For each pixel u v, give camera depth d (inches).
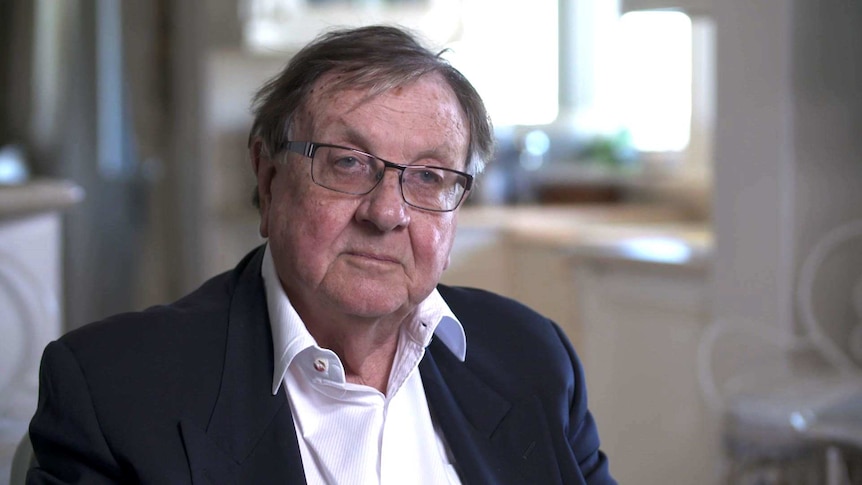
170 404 40.5
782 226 90.7
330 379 43.1
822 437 72.4
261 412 42.0
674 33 156.7
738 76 93.5
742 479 79.3
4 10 156.2
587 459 50.4
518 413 47.9
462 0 146.1
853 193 95.4
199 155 148.7
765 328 92.7
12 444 65.7
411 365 45.4
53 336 83.6
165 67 152.3
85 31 150.4
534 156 170.9
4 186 80.2
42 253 82.3
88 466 38.9
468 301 53.2
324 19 140.6
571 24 172.6
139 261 152.9
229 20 142.4
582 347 119.6
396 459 44.6
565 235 133.0
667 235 126.5
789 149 90.0
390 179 41.6
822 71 92.0
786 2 89.0
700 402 102.5
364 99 41.7
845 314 94.2
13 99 156.9
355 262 41.6
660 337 107.7
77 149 151.2
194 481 39.0
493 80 173.0
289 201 42.6
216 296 46.6
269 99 44.1
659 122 160.9
